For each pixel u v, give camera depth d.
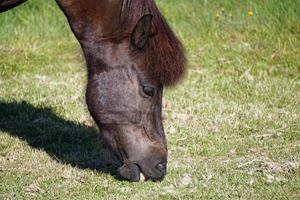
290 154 10.96
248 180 9.88
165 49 9.14
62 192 9.50
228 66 15.30
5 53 15.91
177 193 9.44
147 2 9.12
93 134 11.94
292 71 15.17
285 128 12.20
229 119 12.56
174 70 9.16
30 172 10.20
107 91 9.23
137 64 9.17
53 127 12.16
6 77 14.77
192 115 12.77
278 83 14.48
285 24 16.55
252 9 17.00
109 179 9.98
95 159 10.80
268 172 10.19
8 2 9.34
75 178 9.99
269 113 12.90
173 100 13.51
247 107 13.23
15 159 10.73
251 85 14.33
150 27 8.99
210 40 16.39
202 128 12.16
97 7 9.08
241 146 11.37
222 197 9.34
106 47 9.18
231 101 13.59
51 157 10.84
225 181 9.84
